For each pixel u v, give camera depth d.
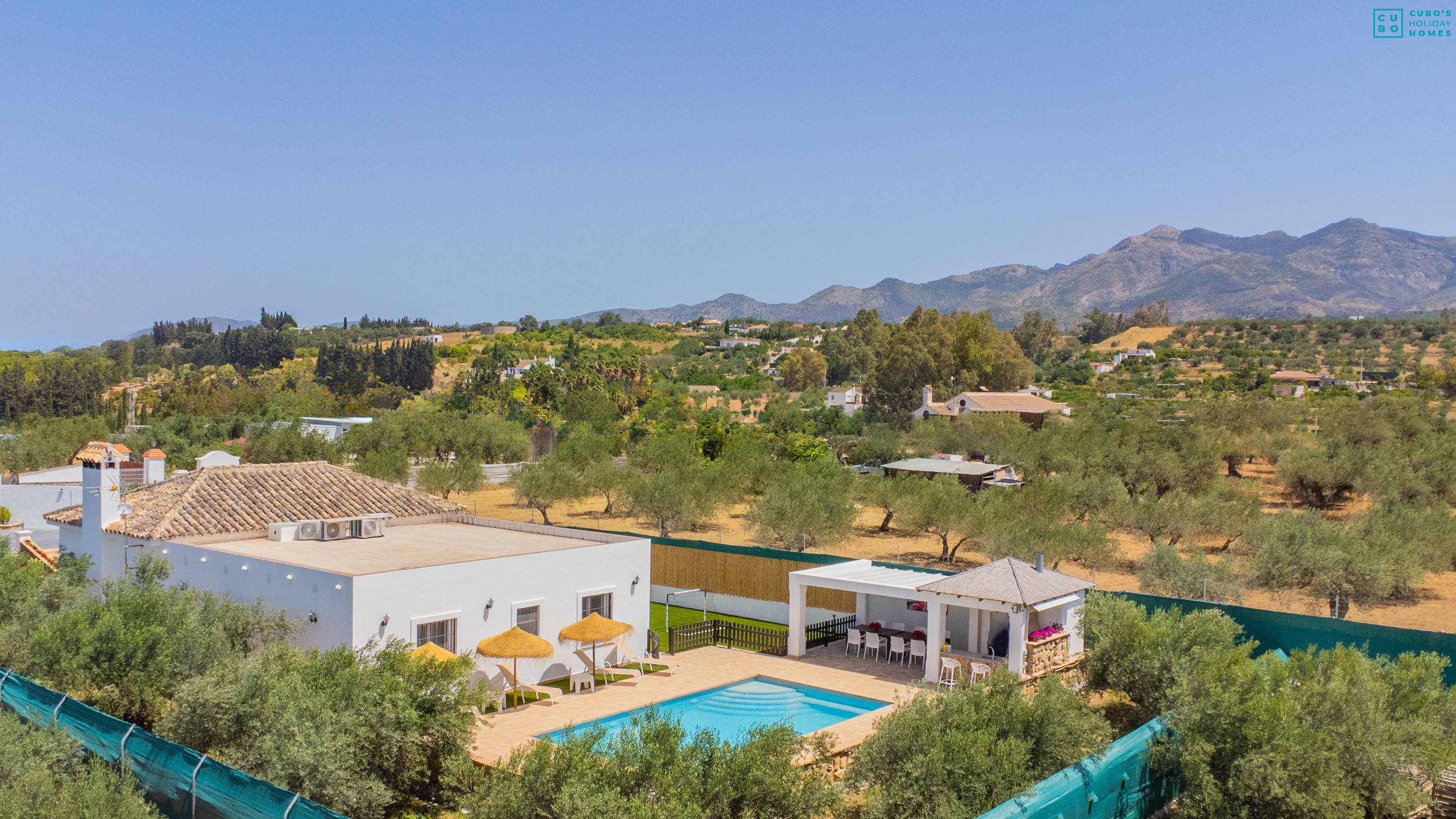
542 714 18.98
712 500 43.16
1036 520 32.59
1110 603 19.88
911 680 22.03
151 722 16.48
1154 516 34.94
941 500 35.78
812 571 25.14
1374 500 40.78
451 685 14.76
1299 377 122.25
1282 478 46.16
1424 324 168.00
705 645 25.73
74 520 25.53
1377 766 13.55
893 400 105.25
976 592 21.31
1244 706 13.87
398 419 71.88
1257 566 26.36
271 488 26.64
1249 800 13.58
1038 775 13.52
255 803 11.15
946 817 11.73
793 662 23.73
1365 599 25.55
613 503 50.00
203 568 21.94
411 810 13.70
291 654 15.51
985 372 113.25
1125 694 19.56
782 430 74.69
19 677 15.53
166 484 26.75
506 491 58.16
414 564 20.95
